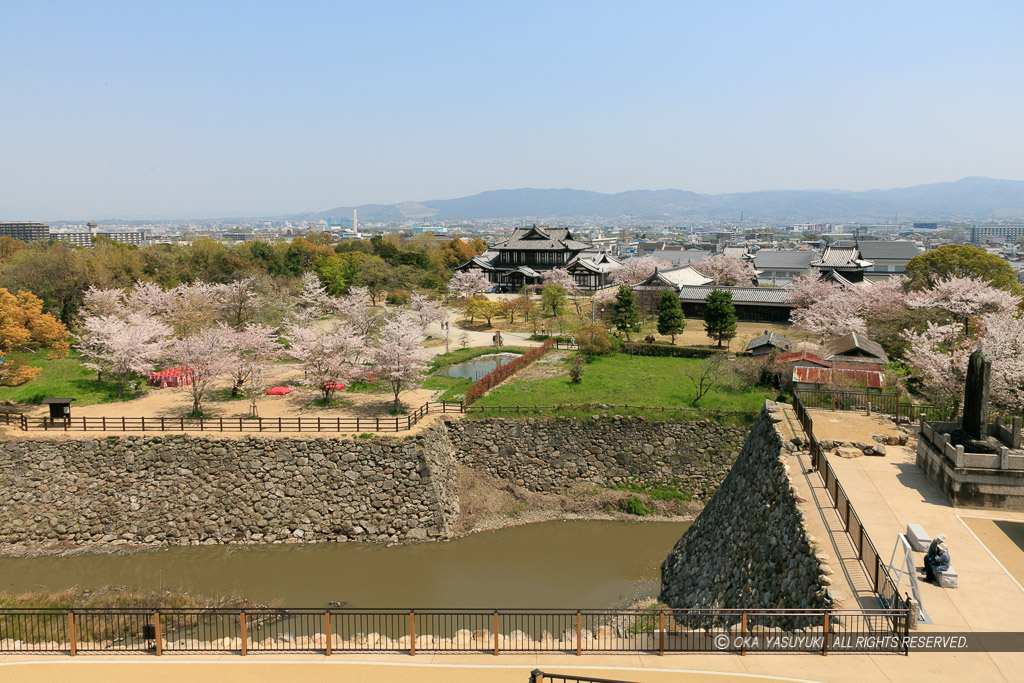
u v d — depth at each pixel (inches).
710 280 4163.4
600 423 1578.5
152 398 1718.8
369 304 3513.8
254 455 1375.5
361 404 1673.2
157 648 682.8
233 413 1576.0
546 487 1552.7
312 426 1457.9
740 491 1059.3
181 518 1338.6
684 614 800.9
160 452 1378.0
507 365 2023.9
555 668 610.2
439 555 1275.8
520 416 1599.4
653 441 1562.5
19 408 1640.0
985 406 877.8
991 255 2556.6
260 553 1282.0
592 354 2329.0
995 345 1290.6
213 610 689.0
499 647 695.1
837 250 3951.8
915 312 2066.9
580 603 1079.6
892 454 1043.3
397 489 1368.1
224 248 4500.5
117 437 1385.3
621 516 1459.2
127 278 2910.9
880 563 620.4
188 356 1572.3
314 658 666.8
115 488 1357.0
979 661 547.5
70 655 683.4
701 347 2418.8
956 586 647.8
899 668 546.3
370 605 1077.1
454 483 1503.4
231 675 629.0
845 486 900.0
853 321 2123.5
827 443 1053.2
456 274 4121.6
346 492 1363.2
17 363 1631.4
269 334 2062.0
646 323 2992.1
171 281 3093.0
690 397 1763.0
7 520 1322.6
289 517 1346.0
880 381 1408.7
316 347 1708.9
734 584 867.4
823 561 673.6
